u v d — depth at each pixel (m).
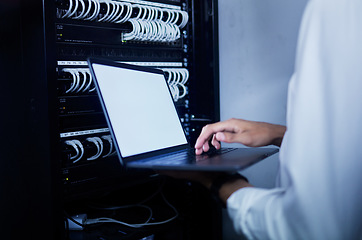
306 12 0.44
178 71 1.22
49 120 0.82
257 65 1.34
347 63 0.40
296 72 0.44
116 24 1.05
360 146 0.41
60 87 0.91
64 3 0.89
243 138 0.83
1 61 0.92
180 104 1.27
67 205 1.18
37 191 0.87
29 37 0.85
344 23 0.41
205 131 0.86
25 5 0.85
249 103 1.37
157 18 1.15
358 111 0.41
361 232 0.44
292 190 0.42
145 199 1.24
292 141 0.42
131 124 0.83
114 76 0.85
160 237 1.19
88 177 0.96
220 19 1.43
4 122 0.94
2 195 0.96
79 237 0.98
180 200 1.26
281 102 1.30
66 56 0.94
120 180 1.04
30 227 0.90
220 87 1.44
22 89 0.88
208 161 0.66
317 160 0.40
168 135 0.98
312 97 0.40
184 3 1.25
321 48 0.40
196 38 1.29
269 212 0.45
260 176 1.36
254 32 1.34
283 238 0.44
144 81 0.97
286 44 1.28
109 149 1.00
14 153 0.92
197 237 1.25
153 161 0.72
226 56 1.42
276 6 1.29
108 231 1.02
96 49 1.01
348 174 0.41
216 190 0.59
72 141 0.93
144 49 1.14
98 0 0.98
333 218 0.40
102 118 1.02
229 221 1.38
